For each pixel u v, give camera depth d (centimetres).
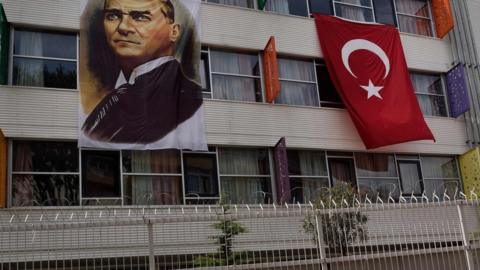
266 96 1820
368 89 1905
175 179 1623
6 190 1433
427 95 2147
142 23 1661
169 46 1681
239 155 1739
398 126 1875
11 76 1526
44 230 987
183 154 1653
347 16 2075
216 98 1758
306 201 1791
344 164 1895
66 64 1591
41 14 1584
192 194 1631
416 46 2155
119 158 1570
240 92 1805
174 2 1728
